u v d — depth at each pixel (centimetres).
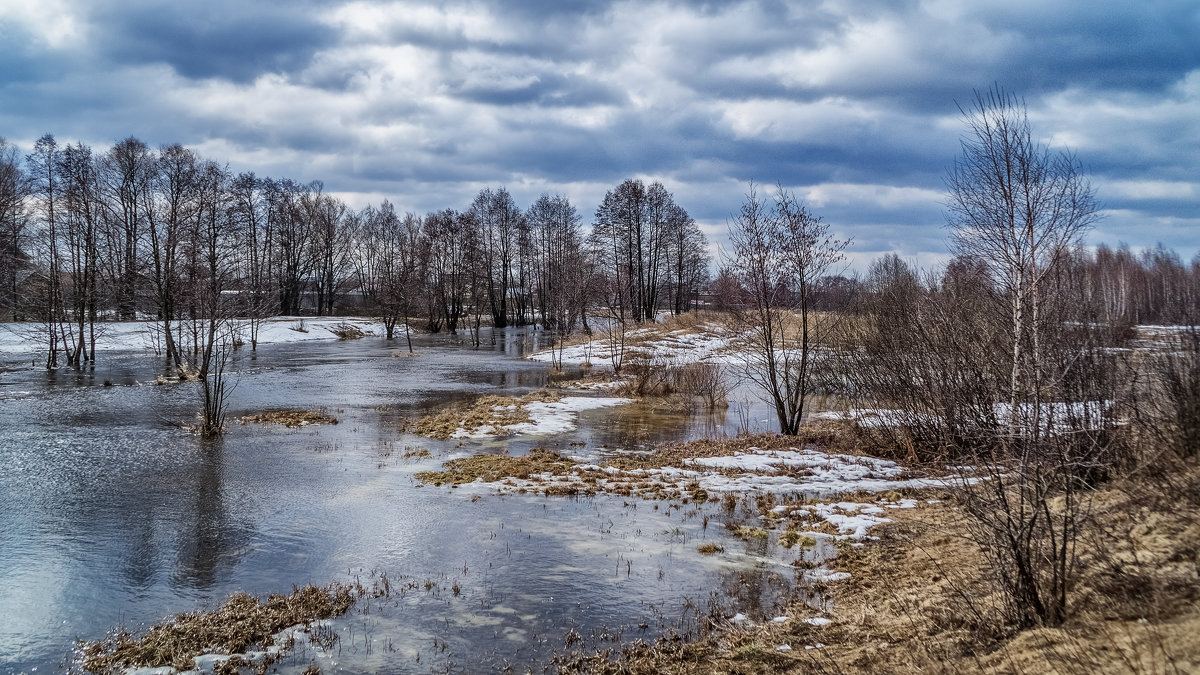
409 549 966
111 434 1789
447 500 1206
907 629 643
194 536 1020
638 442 1752
